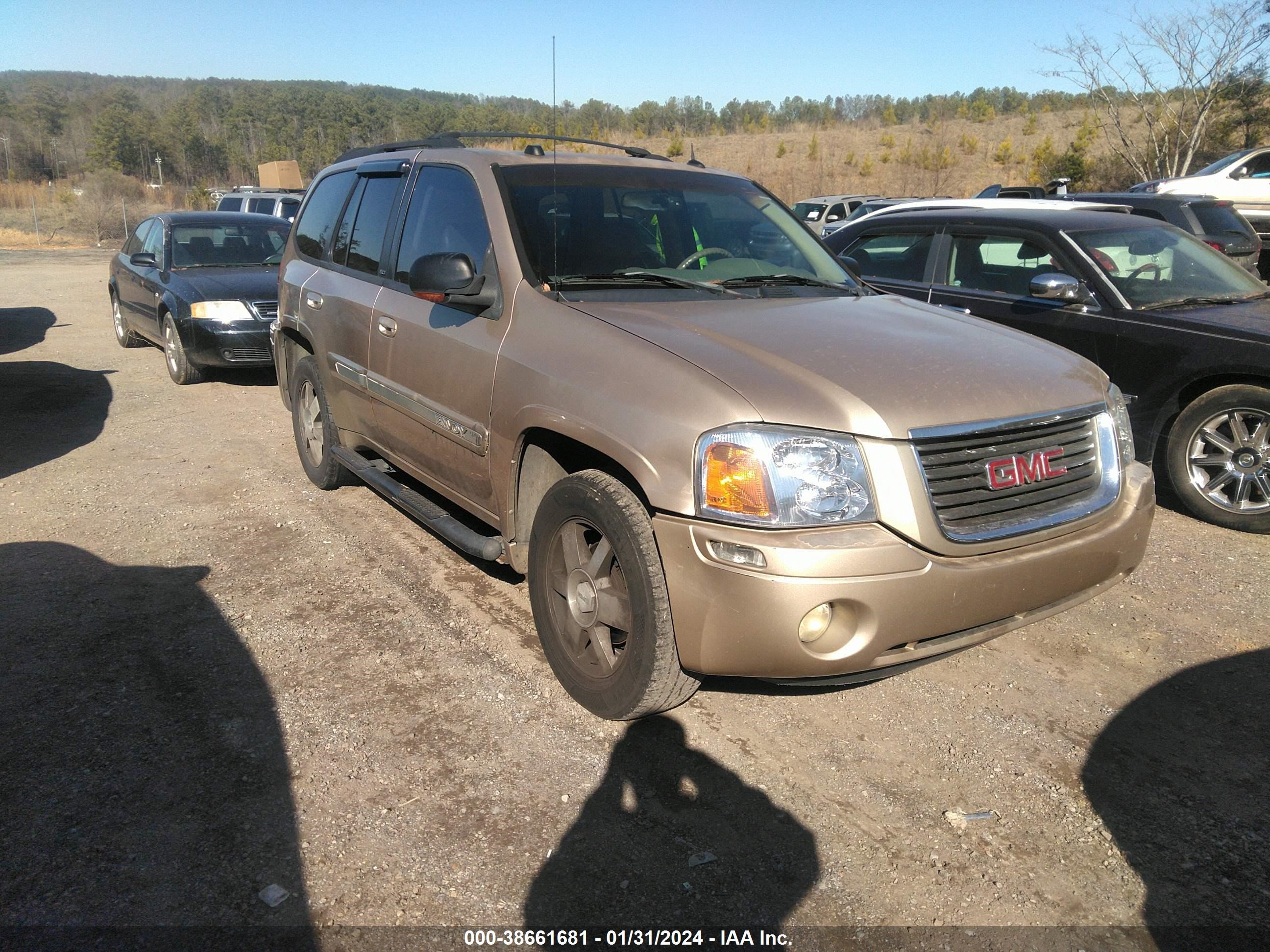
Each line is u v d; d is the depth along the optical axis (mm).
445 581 4145
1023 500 2781
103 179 49125
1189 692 3322
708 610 2549
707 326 3092
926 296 6250
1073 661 3549
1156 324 5070
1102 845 2535
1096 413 3018
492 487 3443
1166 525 4977
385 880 2342
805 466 2512
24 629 3619
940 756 2932
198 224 9602
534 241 3531
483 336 3455
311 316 4938
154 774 2736
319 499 5219
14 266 23172
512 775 2775
